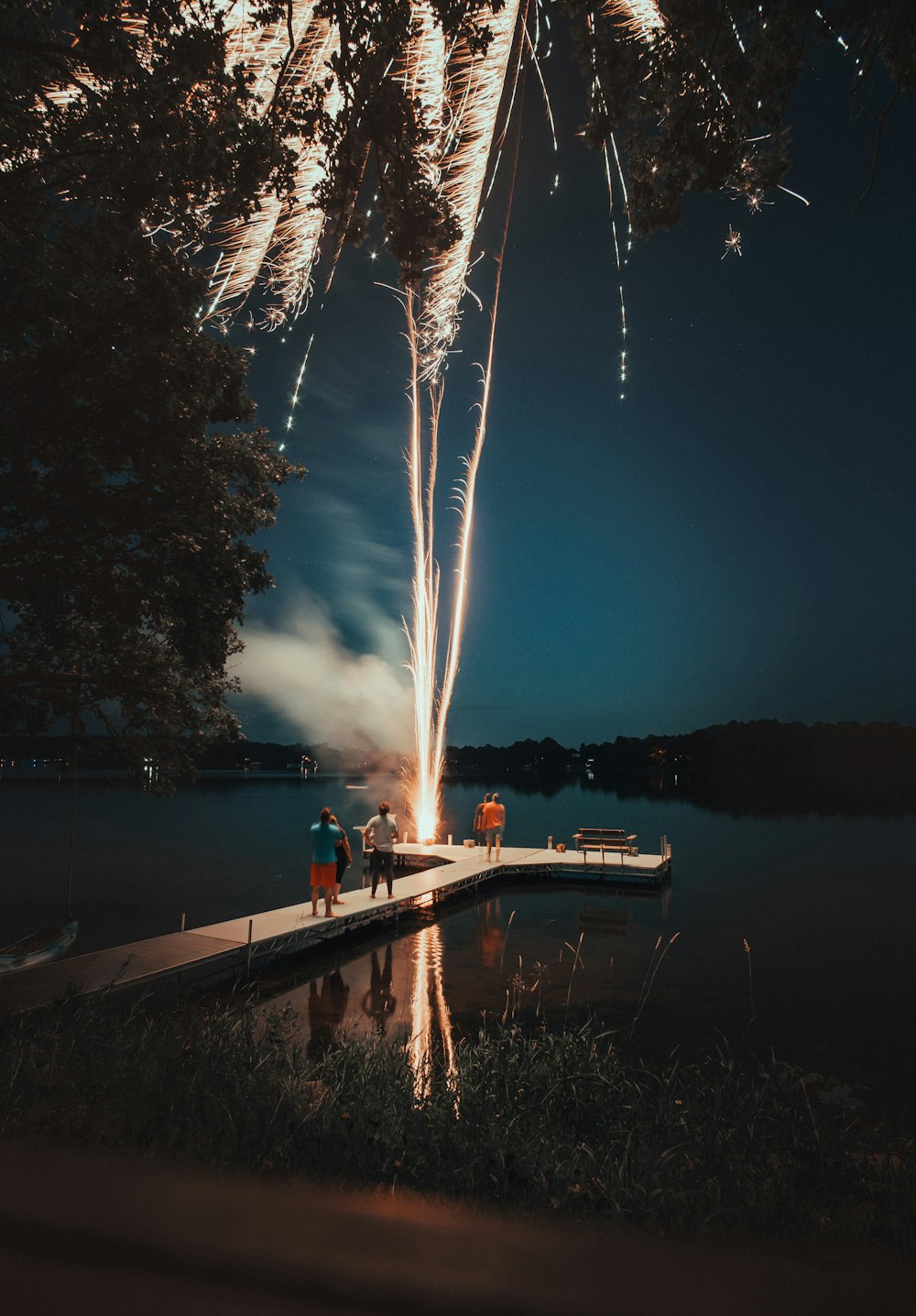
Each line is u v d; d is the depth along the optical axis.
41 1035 5.43
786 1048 8.52
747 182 6.19
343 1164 3.49
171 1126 3.69
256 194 6.32
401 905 15.76
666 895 19.38
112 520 9.81
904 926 15.48
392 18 5.36
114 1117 3.66
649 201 6.50
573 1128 4.77
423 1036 8.71
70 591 9.95
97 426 9.13
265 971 11.97
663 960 12.67
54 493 9.09
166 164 6.62
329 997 10.57
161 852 28.97
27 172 7.19
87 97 6.55
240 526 11.30
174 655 11.77
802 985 11.13
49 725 10.29
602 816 48.25
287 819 45.25
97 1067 4.59
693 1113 4.83
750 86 5.89
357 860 25.73
